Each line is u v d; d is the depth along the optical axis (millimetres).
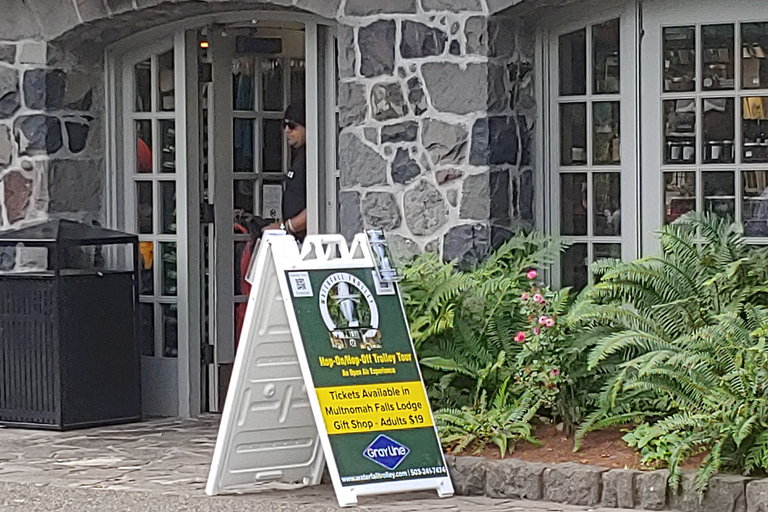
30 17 9727
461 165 8664
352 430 6984
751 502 6441
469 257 8633
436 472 7078
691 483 6605
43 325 9289
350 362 7113
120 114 10180
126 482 7613
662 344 7223
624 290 7691
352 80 8953
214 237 10195
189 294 10023
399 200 8836
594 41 8969
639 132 8867
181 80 9969
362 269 7344
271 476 7324
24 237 9297
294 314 7051
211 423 9703
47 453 8523
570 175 9062
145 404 10133
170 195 10109
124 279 9570
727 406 6746
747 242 8602
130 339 9617
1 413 9453
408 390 7215
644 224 8867
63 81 9812
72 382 9328
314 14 9242
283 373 7211
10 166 9797
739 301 7562
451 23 8672
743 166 8617
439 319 7969
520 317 8016
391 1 8820
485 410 7707
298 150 10000
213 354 10180
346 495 6832
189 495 7219
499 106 8703
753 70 8578
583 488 6832
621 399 7434
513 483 7004
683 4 8695
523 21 8930
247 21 9773
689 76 8727
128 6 9453
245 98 10383
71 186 9891
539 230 9016
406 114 8805
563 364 7562
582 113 9023
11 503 7098
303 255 7207
